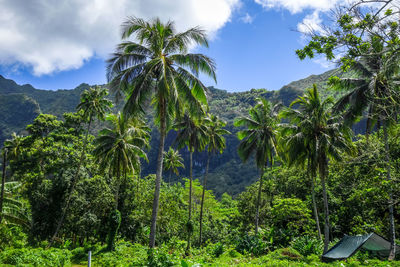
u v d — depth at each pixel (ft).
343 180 96.78
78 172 105.91
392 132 54.65
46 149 130.41
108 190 111.24
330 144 76.54
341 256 65.21
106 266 66.69
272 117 104.83
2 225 81.51
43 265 51.55
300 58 23.21
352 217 98.68
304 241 86.69
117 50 60.08
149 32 59.31
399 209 72.28
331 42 21.94
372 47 22.24
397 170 55.93
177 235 135.44
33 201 106.01
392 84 29.81
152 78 58.54
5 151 77.87
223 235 152.76
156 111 65.41
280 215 106.52
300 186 120.98
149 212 116.78
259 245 90.43
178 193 160.56
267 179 149.48
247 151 104.53
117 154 93.35
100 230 109.70
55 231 104.99
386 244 67.36
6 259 50.31
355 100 69.36
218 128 123.03
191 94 58.65
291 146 83.92
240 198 146.41
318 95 82.99
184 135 112.47
